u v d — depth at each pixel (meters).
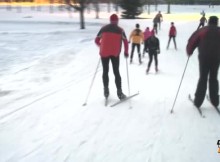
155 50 11.05
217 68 6.48
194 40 6.52
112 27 7.17
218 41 6.32
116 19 7.15
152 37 11.02
